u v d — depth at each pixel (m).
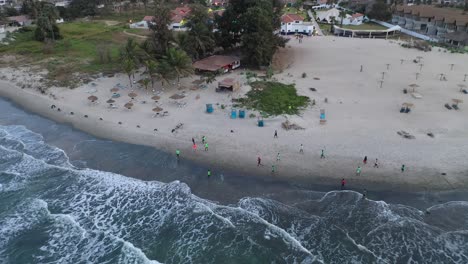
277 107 56.69
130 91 64.75
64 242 32.25
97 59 83.88
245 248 31.33
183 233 33.16
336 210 35.28
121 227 34.00
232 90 63.09
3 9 142.38
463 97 61.00
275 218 34.56
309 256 30.28
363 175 39.88
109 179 40.81
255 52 73.56
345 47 96.75
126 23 125.12
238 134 48.66
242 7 80.25
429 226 33.09
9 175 41.59
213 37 78.75
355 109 56.34
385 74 73.69
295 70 76.75
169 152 45.41
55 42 96.81
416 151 43.97
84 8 142.00
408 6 128.62
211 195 37.88
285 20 113.44
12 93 67.44
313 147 45.19
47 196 38.22
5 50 91.56
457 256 29.97
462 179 38.94
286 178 39.88
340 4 169.00
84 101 61.69
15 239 32.62
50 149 47.28
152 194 38.28
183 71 64.69
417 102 59.03
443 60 83.38
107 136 50.06
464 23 99.62
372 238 32.00
